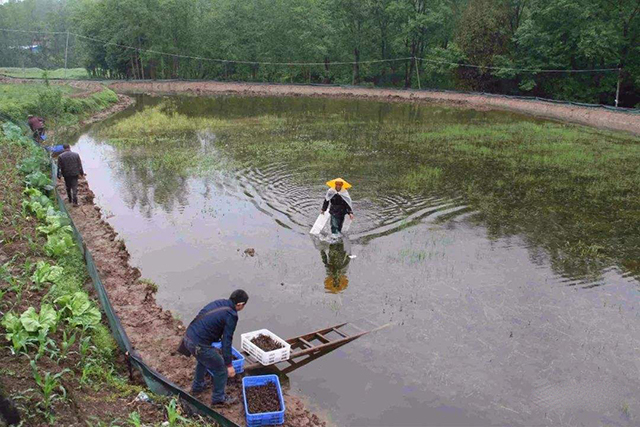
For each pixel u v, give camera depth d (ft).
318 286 35.32
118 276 34.40
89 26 219.20
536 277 37.04
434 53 176.55
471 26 165.78
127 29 199.21
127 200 53.36
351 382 25.35
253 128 99.91
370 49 199.62
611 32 132.67
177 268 37.40
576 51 142.31
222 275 36.50
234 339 28.68
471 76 169.89
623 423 23.09
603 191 58.29
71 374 21.57
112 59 214.28
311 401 23.91
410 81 199.41
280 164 69.26
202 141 85.76
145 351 26.25
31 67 304.71
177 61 210.18
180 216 48.62
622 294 34.81
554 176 64.44
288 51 198.80
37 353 21.94
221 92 179.73
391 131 97.35
